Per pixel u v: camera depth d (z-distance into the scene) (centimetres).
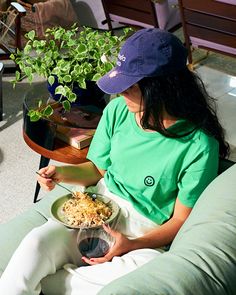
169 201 163
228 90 324
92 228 157
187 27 389
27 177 289
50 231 153
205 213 127
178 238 128
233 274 108
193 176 154
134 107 153
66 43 238
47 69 213
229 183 137
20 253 147
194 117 151
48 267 149
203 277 105
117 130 168
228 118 298
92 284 145
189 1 365
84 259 153
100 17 488
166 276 104
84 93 219
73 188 187
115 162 168
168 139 156
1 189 278
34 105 224
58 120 215
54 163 285
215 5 352
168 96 148
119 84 149
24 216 177
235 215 123
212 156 154
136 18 421
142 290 101
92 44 213
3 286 143
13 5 389
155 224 163
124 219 164
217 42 381
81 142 210
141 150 160
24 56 221
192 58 434
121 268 145
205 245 113
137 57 147
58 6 454
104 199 171
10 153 310
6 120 348
